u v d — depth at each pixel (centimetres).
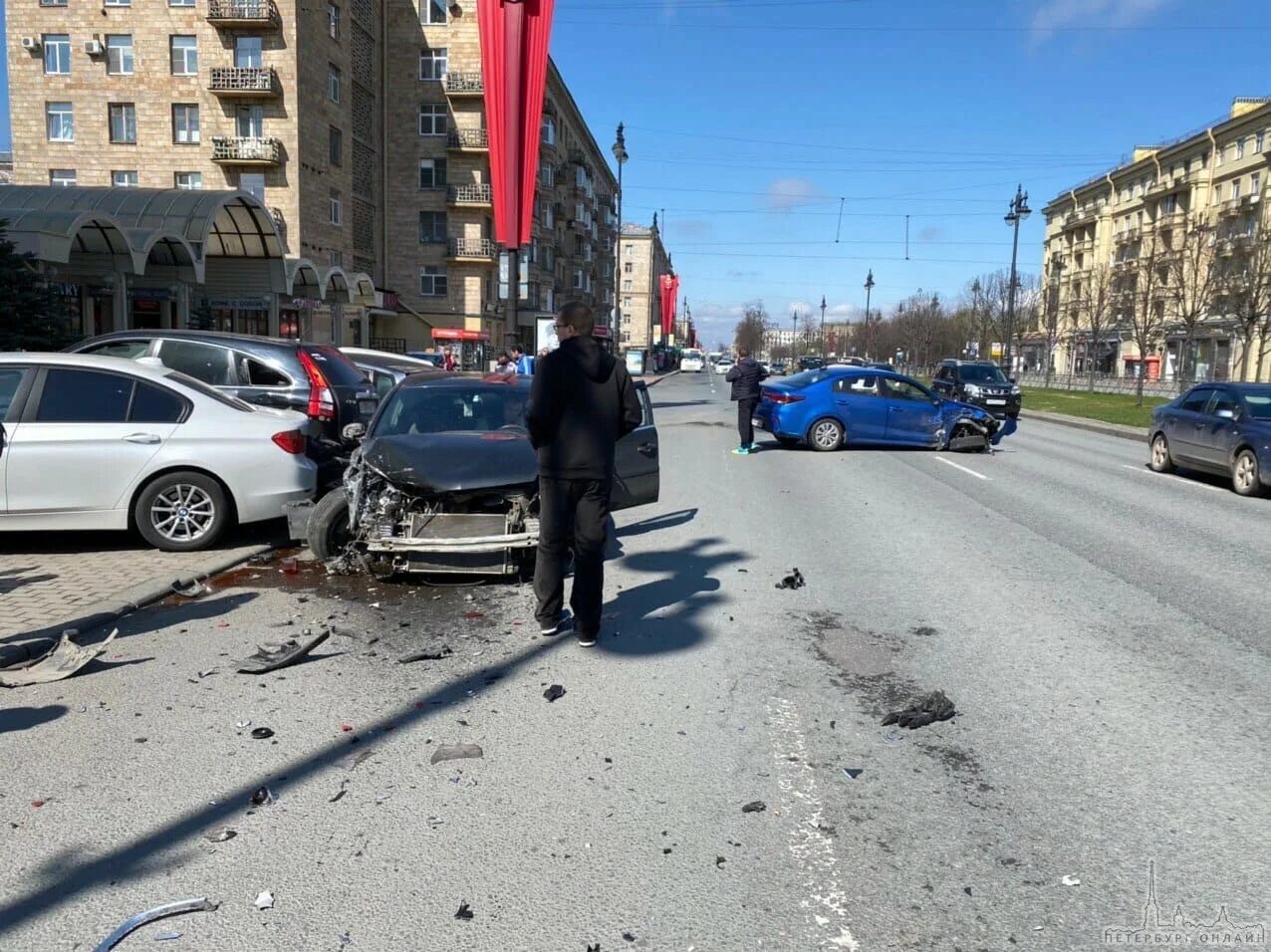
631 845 330
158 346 1043
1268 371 5647
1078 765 398
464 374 866
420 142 4919
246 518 776
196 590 661
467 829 340
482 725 434
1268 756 409
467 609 622
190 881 305
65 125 3844
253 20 3678
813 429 1698
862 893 303
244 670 497
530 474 668
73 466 733
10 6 3791
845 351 12950
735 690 483
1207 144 6781
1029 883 309
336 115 4241
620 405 539
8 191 2409
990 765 398
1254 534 943
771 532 921
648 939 278
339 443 946
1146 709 462
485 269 5109
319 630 573
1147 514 1060
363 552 696
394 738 419
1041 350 9025
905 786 378
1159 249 6888
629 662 523
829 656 539
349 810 354
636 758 401
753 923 286
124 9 3759
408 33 4859
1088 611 640
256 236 2783
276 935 277
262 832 337
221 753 401
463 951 271
